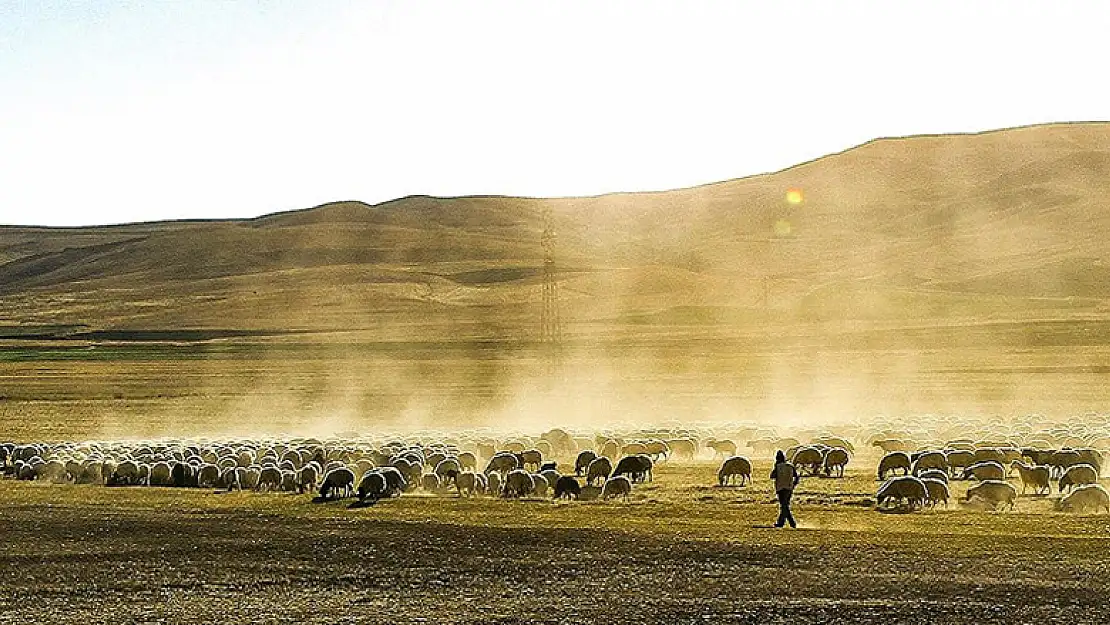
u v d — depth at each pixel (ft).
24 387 397.19
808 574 88.07
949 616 76.64
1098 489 118.83
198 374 442.50
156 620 80.07
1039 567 87.86
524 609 81.00
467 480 142.31
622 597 83.35
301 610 82.02
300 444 201.98
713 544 98.73
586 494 139.95
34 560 98.22
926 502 125.80
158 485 158.71
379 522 112.57
